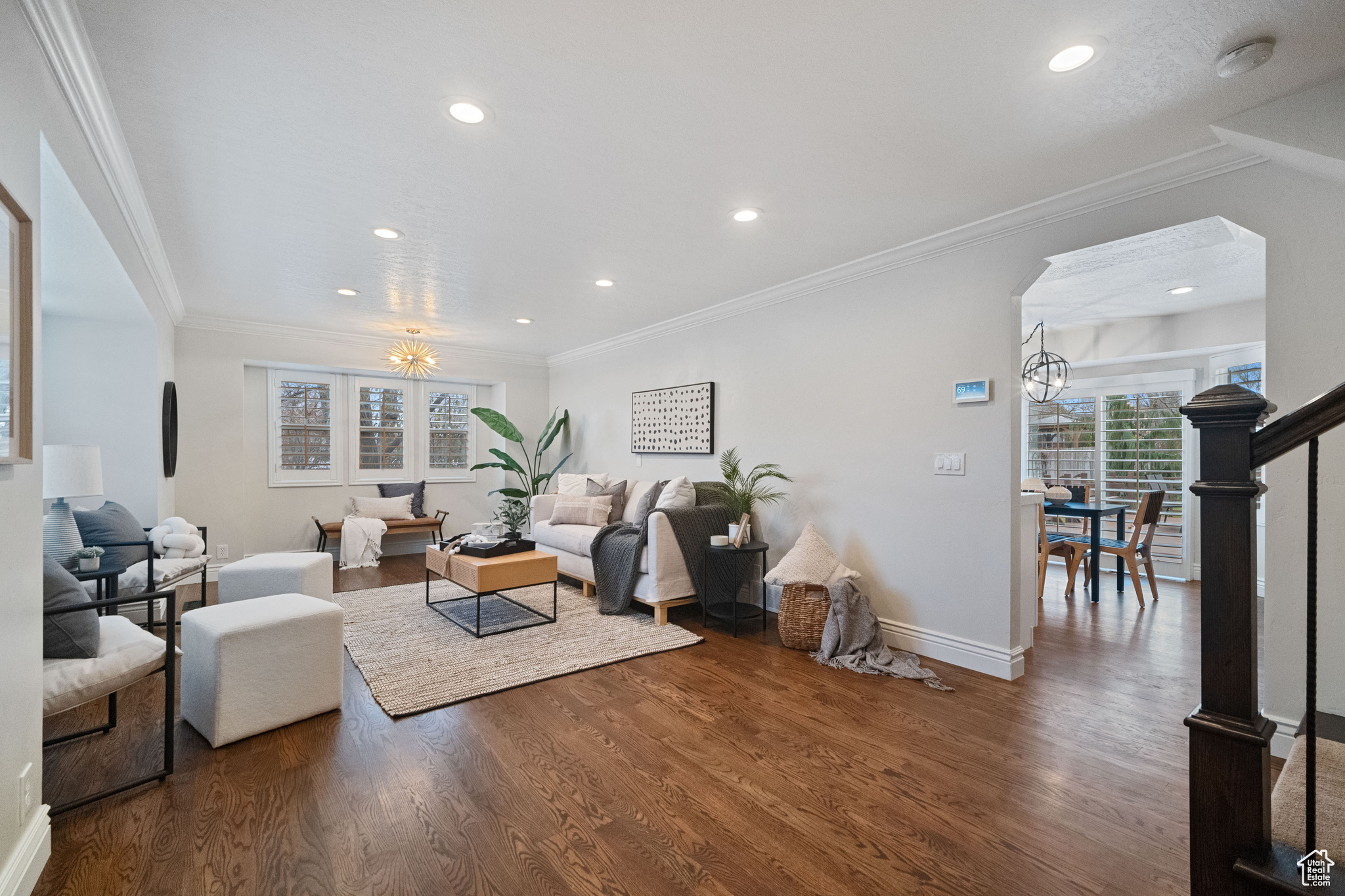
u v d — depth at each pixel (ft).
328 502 20.76
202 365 17.30
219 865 5.40
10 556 4.76
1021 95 6.52
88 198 6.95
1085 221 9.02
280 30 5.42
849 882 5.27
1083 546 16.20
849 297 12.53
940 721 8.42
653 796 6.58
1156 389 18.67
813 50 5.78
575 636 12.24
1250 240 8.92
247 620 7.99
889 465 11.73
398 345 18.97
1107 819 6.17
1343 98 6.25
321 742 7.77
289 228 10.28
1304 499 7.16
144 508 13.53
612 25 5.41
